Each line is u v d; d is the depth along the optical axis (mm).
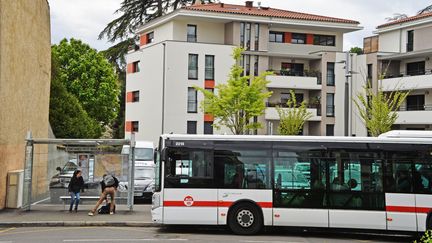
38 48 25828
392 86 47250
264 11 54875
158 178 16188
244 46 50719
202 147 16234
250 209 15984
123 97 67875
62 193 20828
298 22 52688
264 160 16141
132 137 20203
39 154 22141
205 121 48469
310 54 51969
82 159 20844
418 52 46844
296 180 15992
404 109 48312
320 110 51250
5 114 20297
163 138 16328
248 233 15961
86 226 17562
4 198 20422
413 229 15547
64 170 20859
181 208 16016
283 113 45781
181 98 47781
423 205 15594
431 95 45969
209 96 40156
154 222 16422
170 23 50812
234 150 16203
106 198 20000
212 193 16031
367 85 45281
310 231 17594
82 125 43594
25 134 23250
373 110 40656
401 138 15977
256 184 16031
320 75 51469
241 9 53969
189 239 14633
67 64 57969
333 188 15875
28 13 23609
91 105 57594
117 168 20922
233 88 38750
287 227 16375
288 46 53875
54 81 42594
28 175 20156
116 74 59500
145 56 51281
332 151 16031
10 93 20875
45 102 27797
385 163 15859
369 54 50500
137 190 24594
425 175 15742
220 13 49938
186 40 50844
